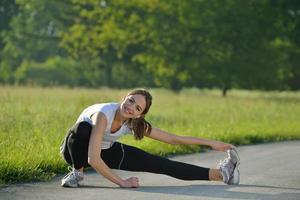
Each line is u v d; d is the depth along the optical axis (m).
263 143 20.98
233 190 11.06
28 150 13.98
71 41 90.75
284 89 82.75
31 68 127.06
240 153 17.52
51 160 13.49
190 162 15.85
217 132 21.86
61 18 113.25
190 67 77.00
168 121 25.77
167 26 78.62
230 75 75.75
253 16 76.06
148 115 27.42
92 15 88.69
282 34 82.31
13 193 10.76
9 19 117.00
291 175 13.12
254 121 28.12
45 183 11.84
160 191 10.92
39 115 22.75
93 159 10.96
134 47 88.12
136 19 82.31
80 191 10.93
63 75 124.31
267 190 11.16
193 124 24.75
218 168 11.62
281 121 28.92
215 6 76.19
